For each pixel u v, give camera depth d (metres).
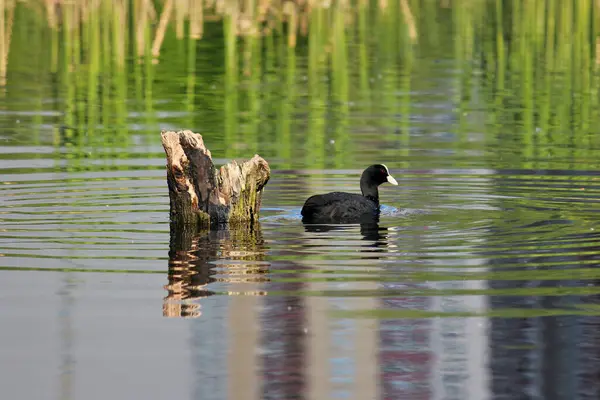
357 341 10.99
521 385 9.96
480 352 10.70
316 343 10.92
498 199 17.61
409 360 10.45
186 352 10.71
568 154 21.86
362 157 21.58
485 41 37.53
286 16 41.62
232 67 32.81
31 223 15.79
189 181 15.81
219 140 23.48
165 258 13.95
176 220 15.95
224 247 14.55
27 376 10.17
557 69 32.78
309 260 13.84
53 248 14.39
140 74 31.66
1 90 29.30
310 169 20.48
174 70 32.28
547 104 27.80
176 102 28.06
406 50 35.97
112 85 30.16
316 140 23.45
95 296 12.35
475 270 13.28
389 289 12.55
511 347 10.76
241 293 12.45
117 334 11.18
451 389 9.96
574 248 14.28
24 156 21.39
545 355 10.64
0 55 33.47
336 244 14.66
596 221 15.93
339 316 11.67
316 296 12.32
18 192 17.97
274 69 32.72
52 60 33.50
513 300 12.14
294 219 16.38
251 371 10.27
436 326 11.38
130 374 10.21
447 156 21.64
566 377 10.20
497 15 42.78
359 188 18.70
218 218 15.93
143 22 37.12
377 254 14.06
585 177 19.52
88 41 36.09
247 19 40.53
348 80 31.11
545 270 13.28
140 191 18.23
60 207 16.88
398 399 9.70
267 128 24.91
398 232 15.32
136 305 12.03
